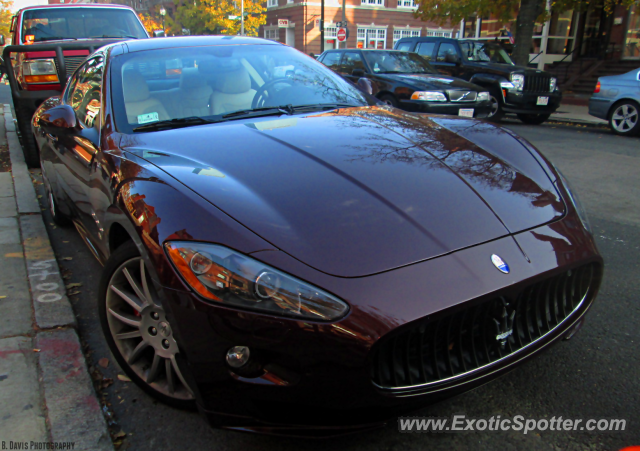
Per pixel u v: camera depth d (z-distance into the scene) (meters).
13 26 7.40
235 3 32.59
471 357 1.68
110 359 2.41
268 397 1.57
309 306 1.51
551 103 10.97
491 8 14.52
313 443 1.86
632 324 2.62
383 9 34.31
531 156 2.38
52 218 4.40
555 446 1.83
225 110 2.74
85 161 2.62
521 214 1.94
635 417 1.96
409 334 1.55
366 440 1.88
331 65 11.29
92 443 1.83
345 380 1.51
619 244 3.77
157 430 1.94
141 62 2.91
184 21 34.03
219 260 1.59
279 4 34.38
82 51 5.98
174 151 2.19
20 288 2.98
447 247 1.70
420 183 1.97
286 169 2.00
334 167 2.02
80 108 3.17
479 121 2.82
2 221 4.13
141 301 1.99
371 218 1.75
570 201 2.15
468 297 1.58
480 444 1.85
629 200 4.95
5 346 2.38
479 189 2.01
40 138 3.85
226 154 2.13
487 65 11.23
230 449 1.84
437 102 8.83
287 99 2.95
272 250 1.59
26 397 2.04
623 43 18.20
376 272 1.58
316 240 1.64
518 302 1.74
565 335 1.95
